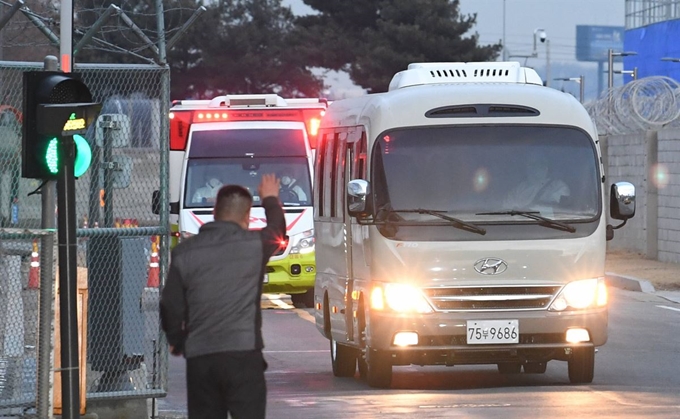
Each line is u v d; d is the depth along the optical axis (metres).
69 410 27.08
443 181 39.66
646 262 92.12
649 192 94.56
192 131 70.88
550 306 39.41
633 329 58.09
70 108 26.66
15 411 32.81
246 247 22.66
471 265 39.16
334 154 45.66
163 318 22.58
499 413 32.97
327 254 46.09
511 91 40.94
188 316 22.55
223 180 69.81
